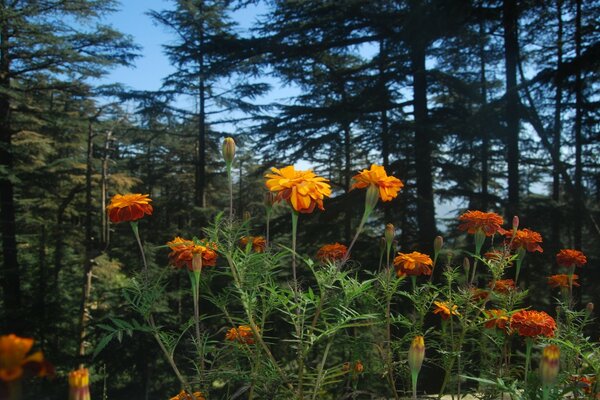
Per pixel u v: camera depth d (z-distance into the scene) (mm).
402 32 9781
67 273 17234
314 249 9969
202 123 15445
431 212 9914
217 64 11727
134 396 10367
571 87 9695
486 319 2396
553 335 2002
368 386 2740
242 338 2393
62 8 12117
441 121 10578
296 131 10953
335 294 2113
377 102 11195
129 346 9547
